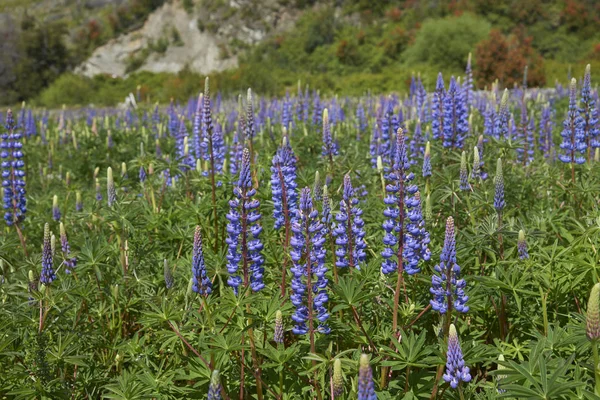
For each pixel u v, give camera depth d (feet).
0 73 79.10
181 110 23.58
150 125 20.59
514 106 18.67
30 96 78.54
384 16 77.15
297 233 5.25
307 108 17.56
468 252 6.33
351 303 5.31
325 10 75.87
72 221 9.58
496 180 6.37
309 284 5.24
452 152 9.36
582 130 8.72
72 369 6.09
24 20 90.12
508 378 4.66
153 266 7.52
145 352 5.96
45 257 6.07
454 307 5.21
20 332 6.04
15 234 8.27
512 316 6.25
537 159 11.17
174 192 9.50
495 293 6.08
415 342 4.99
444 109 10.13
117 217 7.44
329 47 69.77
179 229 7.97
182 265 7.30
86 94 70.74
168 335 5.44
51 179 14.10
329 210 6.18
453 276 5.19
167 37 91.56
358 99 23.94
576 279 5.94
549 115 13.33
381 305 5.96
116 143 17.29
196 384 5.23
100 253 6.74
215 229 8.04
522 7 69.10
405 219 5.56
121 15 95.09
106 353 6.48
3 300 6.68
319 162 9.77
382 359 5.41
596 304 4.33
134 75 79.05
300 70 67.56
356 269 6.06
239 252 5.59
